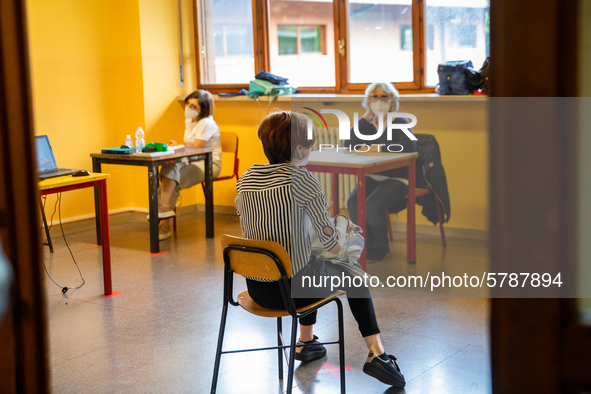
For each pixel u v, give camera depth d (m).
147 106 5.56
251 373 2.39
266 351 2.60
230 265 2.01
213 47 5.89
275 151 1.98
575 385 0.52
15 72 0.68
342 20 5.01
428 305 2.96
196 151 4.62
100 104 5.45
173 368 2.46
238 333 2.83
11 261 0.70
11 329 0.70
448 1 4.49
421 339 2.63
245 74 5.73
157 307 3.24
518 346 0.53
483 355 2.46
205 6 5.86
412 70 4.75
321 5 5.16
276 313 1.97
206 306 3.24
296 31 5.36
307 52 5.33
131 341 2.77
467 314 2.87
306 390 2.22
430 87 4.63
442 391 2.16
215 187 5.87
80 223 5.27
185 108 5.45
